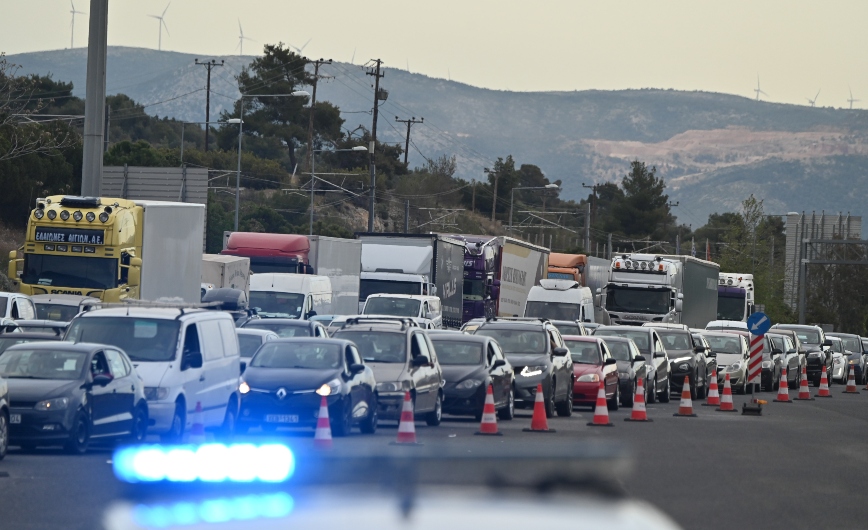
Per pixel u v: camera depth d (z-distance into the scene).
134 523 9.73
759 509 44.56
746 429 83.94
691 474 55.19
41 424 54.44
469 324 123.81
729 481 52.97
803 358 171.38
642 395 88.88
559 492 10.06
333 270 147.38
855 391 164.50
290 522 9.43
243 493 10.27
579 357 102.25
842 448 71.19
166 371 61.97
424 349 79.06
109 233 104.56
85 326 64.31
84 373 56.88
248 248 143.88
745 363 145.50
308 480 10.34
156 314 64.31
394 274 154.62
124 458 11.72
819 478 55.41
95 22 107.44
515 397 89.25
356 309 154.75
